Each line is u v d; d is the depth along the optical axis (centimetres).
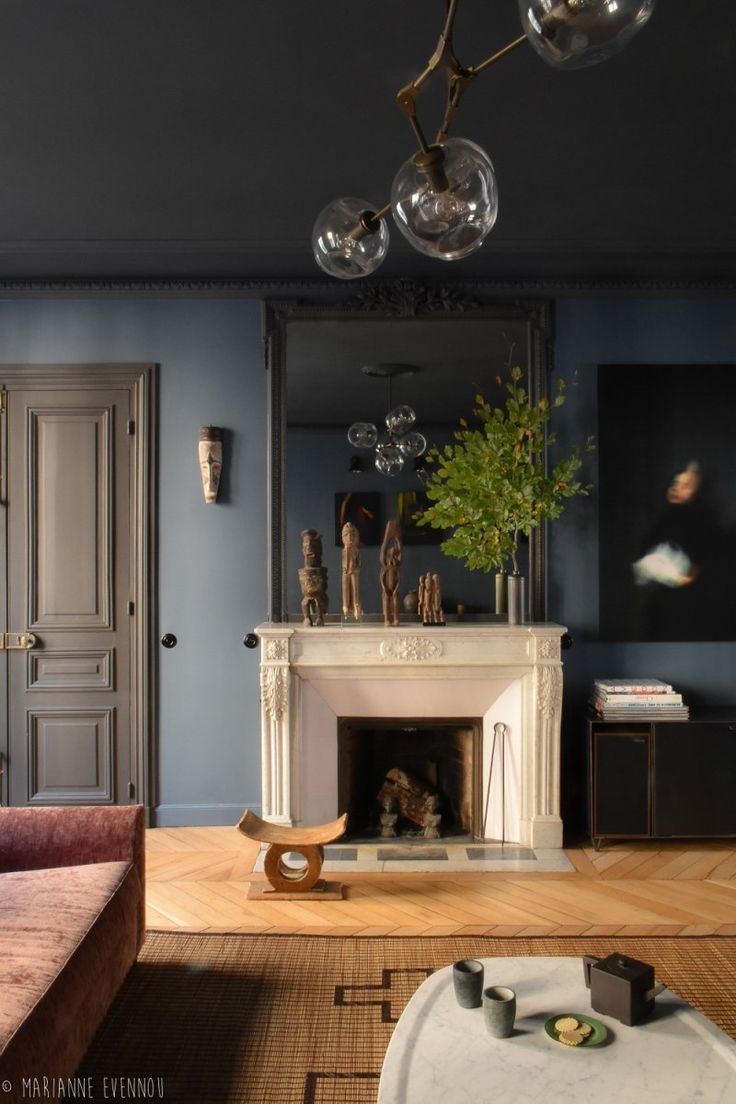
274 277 411
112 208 348
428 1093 150
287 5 224
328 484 407
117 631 410
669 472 410
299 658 380
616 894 326
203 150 302
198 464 413
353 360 410
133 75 256
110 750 409
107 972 222
